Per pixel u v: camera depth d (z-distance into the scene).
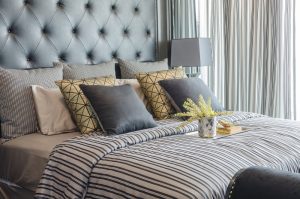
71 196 1.60
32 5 2.49
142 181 1.39
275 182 1.06
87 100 2.16
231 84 3.24
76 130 2.30
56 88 2.33
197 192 1.25
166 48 3.55
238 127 2.04
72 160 1.68
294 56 2.85
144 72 2.77
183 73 2.81
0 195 2.19
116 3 3.05
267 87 2.98
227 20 3.23
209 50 3.21
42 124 2.21
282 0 2.88
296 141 1.77
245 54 3.12
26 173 2.01
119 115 2.06
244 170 1.17
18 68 2.42
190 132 2.07
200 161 1.45
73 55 2.73
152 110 2.59
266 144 1.68
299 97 2.89
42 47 2.54
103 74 2.71
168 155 1.53
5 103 2.21
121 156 1.58
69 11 2.70
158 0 3.46
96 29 2.89
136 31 3.23
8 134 2.21
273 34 2.93
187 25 3.56
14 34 2.41
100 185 1.53
